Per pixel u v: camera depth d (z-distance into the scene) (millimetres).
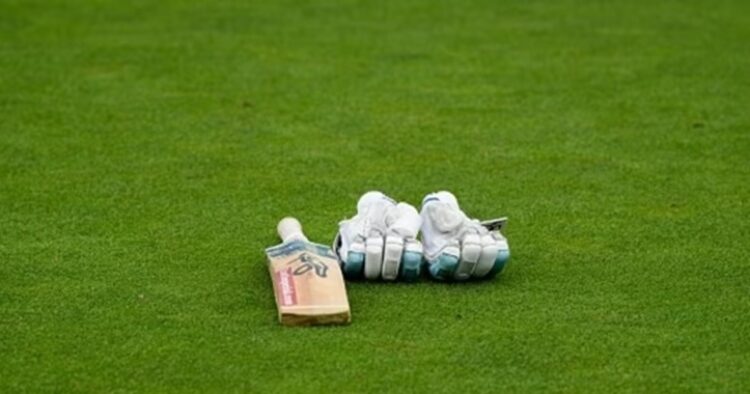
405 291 20266
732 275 21234
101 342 18562
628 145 28984
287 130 30016
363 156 28172
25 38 38625
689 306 19938
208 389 17203
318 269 19672
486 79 34531
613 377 17547
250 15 41812
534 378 17516
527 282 20812
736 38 38938
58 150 28344
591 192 25797
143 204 24844
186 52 37125
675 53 37188
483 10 42750
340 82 34156
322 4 43406
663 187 26109
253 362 17906
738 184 26297
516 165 27594
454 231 20625
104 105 31891
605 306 19891
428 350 18266
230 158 27906
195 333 18844
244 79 34438
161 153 28203
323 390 17156
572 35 39344
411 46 37969
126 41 38344
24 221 23781
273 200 25203
